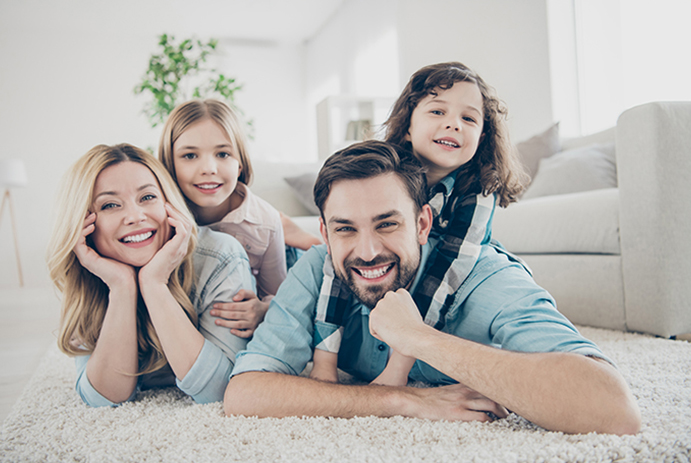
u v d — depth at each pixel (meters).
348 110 5.21
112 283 0.99
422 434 0.74
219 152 1.31
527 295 0.89
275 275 1.60
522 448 0.67
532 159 2.83
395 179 0.88
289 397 0.84
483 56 4.15
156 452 0.74
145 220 0.99
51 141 5.84
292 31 6.49
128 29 6.00
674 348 1.34
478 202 1.04
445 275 0.97
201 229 1.19
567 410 0.69
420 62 4.29
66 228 0.99
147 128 6.11
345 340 1.06
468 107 1.04
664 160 1.52
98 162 0.99
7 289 5.25
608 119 3.70
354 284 0.92
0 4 5.26
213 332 1.07
